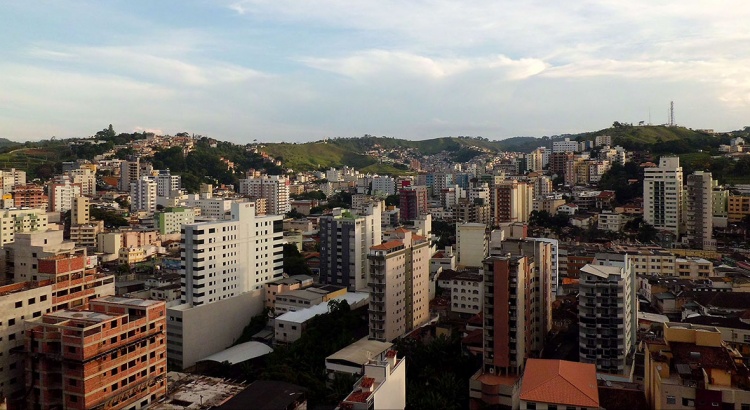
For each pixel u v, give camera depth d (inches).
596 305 6072.8
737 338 6441.9
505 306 6038.4
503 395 5698.8
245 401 4729.3
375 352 6594.5
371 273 7529.5
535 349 6865.2
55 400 4945.9
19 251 6230.3
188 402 5570.9
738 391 3954.2
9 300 5162.4
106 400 4963.1
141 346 5378.9
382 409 4579.2
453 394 5816.9
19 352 5039.4
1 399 4916.3
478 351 6747.1
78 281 5949.8
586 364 5108.3
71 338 4793.3
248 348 7849.4
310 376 6254.9
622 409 4704.7
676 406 4106.8
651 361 4598.9
